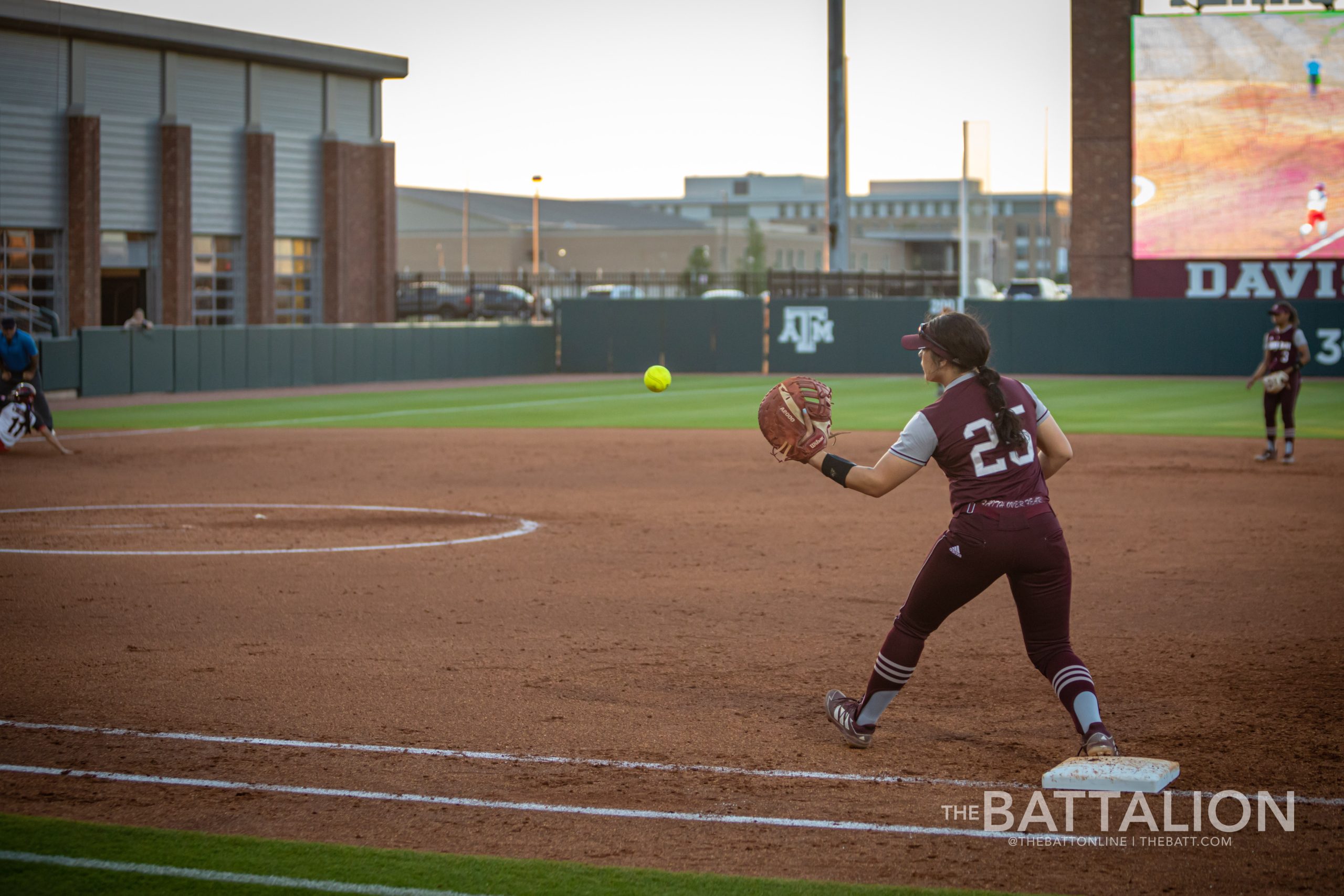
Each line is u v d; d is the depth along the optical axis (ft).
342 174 199.82
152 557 42.86
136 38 172.14
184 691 27.14
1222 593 37.22
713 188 577.43
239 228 188.96
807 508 55.01
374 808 20.36
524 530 49.03
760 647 31.01
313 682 27.84
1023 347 158.20
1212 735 23.99
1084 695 21.81
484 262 397.80
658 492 59.98
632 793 21.04
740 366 172.24
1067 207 555.69
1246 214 150.20
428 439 86.43
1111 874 17.78
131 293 182.70
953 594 21.79
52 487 61.36
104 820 19.84
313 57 192.85
